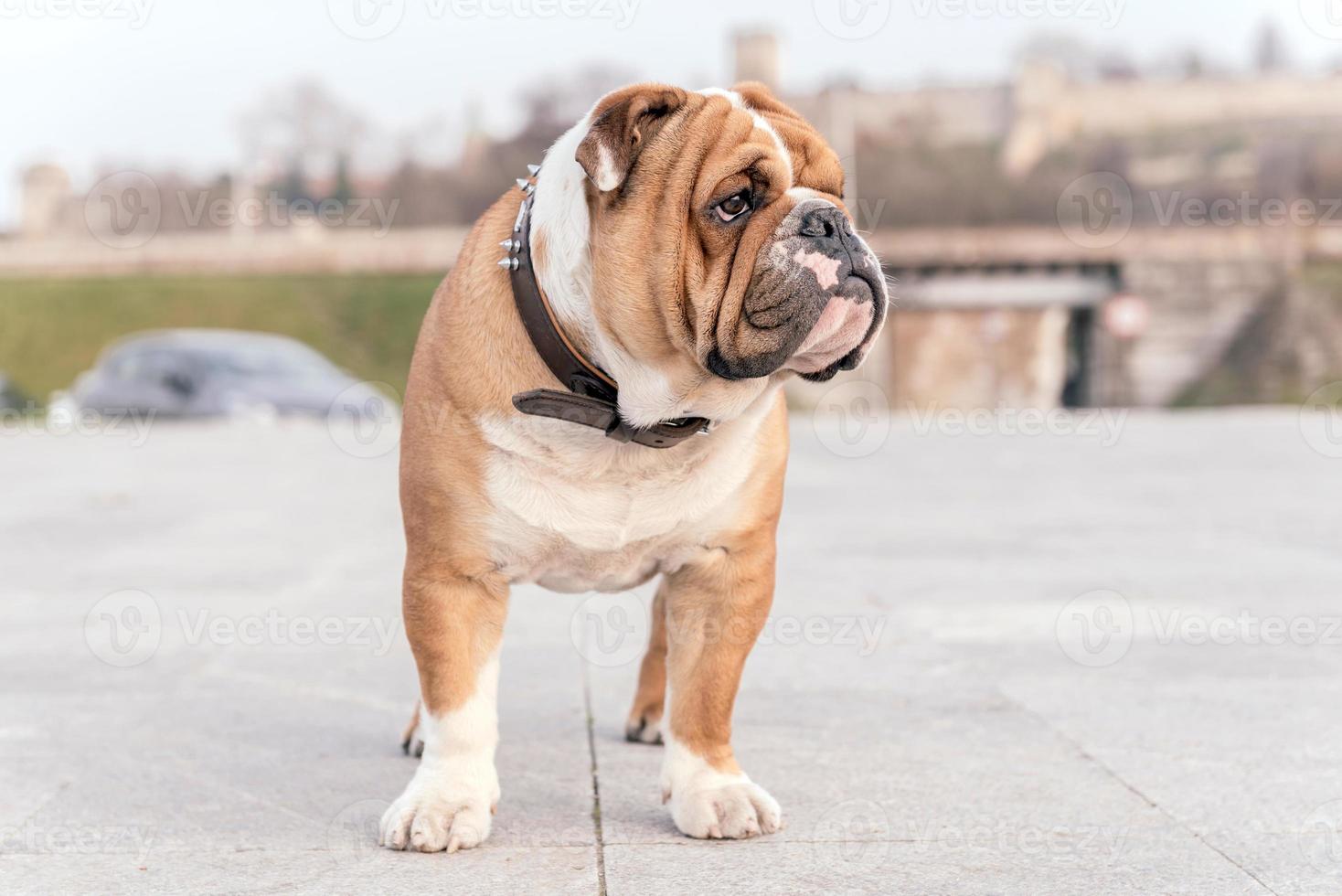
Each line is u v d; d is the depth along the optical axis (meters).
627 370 3.05
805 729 4.12
